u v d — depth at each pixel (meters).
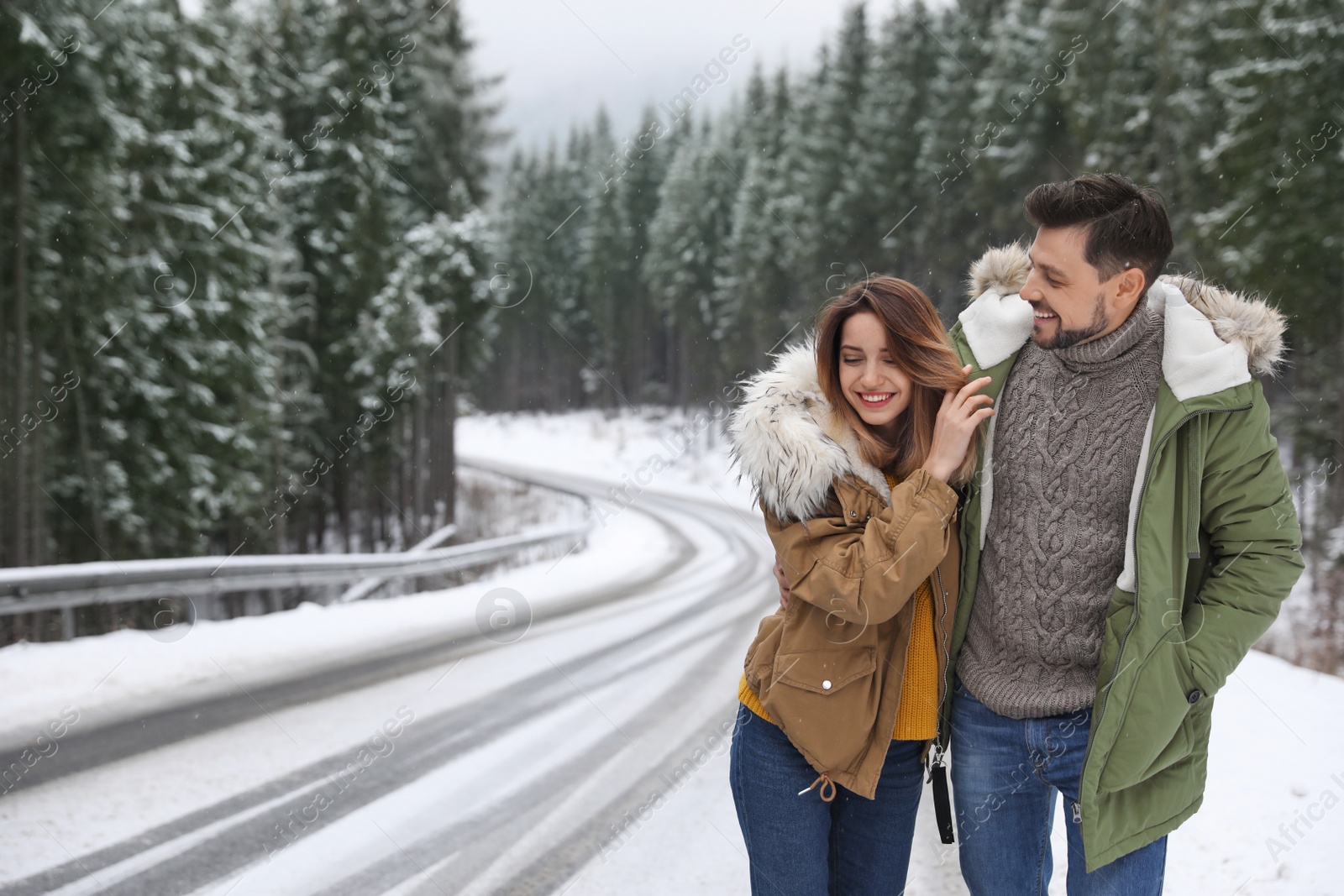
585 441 48.00
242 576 8.53
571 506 30.06
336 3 19.95
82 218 12.24
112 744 4.36
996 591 1.98
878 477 1.96
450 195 21.19
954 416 1.84
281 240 18.53
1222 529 1.83
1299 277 12.91
